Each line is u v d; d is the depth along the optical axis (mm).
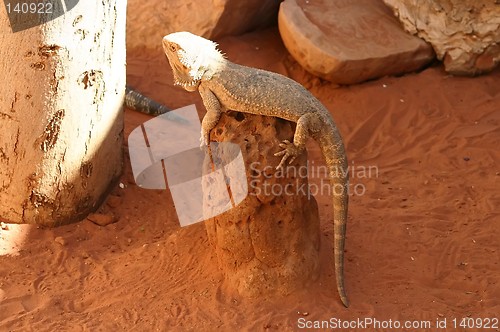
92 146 1545
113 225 1560
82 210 1562
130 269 1445
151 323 1333
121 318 1346
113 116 1586
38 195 1520
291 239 1361
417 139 1831
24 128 1487
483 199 1623
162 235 1537
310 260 1379
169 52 1325
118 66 1574
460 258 1465
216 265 1416
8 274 1440
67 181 1530
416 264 1449
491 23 1969
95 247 1515
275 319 1324
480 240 1507
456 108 1910
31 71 1466
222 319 1330
